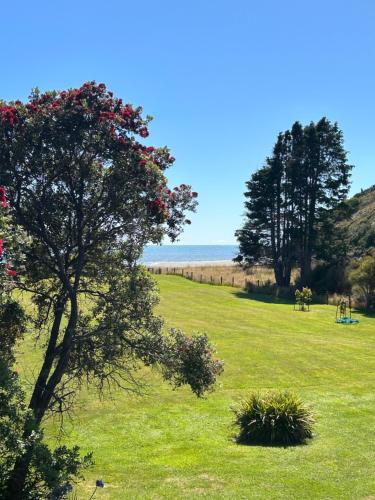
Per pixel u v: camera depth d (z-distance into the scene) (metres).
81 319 10.17
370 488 10.20
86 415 15.03
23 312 8.53
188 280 54.34
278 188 53.94
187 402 16.48
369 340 27.84
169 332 10.02
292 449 12.64
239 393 17.55
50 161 8.67
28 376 16.75
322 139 52.28
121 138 8.77
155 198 9.20
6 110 8.19
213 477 10.92
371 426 14.40
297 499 9.74
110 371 10.18
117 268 9.99
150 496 9.98
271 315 35.22
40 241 9.22
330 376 20.02
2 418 6.58
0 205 6.61
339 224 70.12
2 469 7.07
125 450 12.71
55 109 8.38
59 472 7.59
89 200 9.41
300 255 54.00
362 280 40.22
